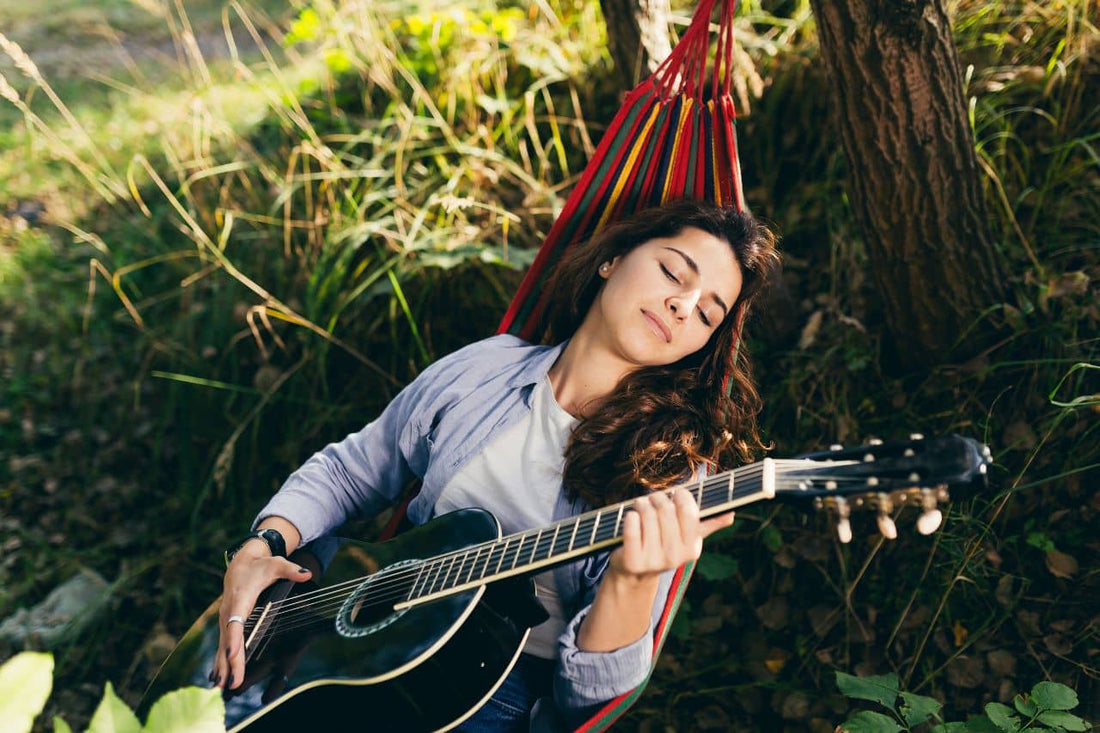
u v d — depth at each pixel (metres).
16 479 3.64
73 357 3.99
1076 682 2.28
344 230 3.52
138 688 2.92
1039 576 2.45
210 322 3.71
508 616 1.82
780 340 3.00
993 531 2.52
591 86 3.82
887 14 2.24
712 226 2.01
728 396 2.09
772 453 2.86
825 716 2.45
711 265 1.97
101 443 3.71
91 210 4.61
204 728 1.13
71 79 6.00
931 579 2.53
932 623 2.39
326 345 3.32
